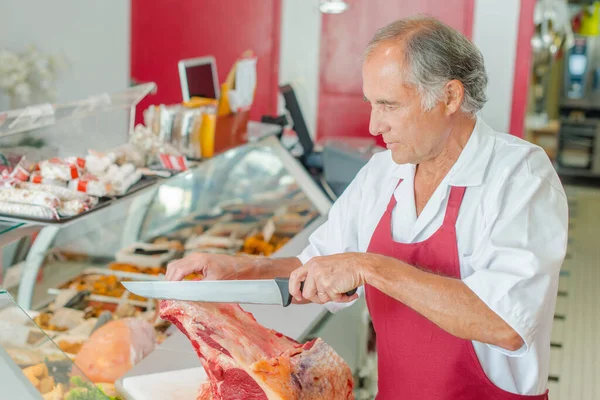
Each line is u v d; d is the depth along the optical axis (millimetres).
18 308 1398
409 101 1453
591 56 8086
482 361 1576
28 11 5289
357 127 6043
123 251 2748
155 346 2039
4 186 2234
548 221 1478
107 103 2762
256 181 3502
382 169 1783
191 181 3133
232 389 1507
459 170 1577
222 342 1530
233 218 3262
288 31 5984
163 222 3027
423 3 5652
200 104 3268
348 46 5883
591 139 7895
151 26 6234
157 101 6379
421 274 1417
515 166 1531
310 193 3566
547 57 7969
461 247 1577
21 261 2307
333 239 1839
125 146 2785
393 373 1700
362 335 2436
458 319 1383
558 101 8367
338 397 1583
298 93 6082
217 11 6086
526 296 1388
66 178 2371
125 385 1689
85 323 2244
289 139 4742
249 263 1768
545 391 1634
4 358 1335
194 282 1557
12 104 4633
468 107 1512
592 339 4297
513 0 5457
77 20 5715
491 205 1522
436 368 1613
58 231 2436
